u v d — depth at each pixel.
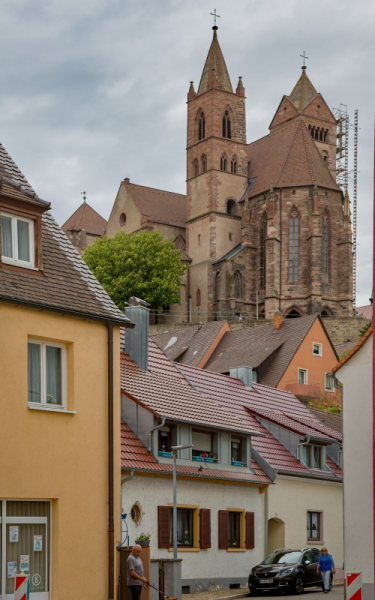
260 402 50.50
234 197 136.38
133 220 142.75
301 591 36.78
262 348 84.06
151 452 34.09
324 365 83.62
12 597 21.69
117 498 25.02
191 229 137.12
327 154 152.38
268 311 124.06
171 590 28.20
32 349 23.06
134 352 38.62
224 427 37.72
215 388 47.44
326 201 126.62
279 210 127.06
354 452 32.72
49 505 22.98
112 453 24.81
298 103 153.88
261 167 136.50
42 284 23.52
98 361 24.77
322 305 123.75
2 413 21.59
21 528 22.14
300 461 45.47
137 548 23.80
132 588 23.64
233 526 39.62
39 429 22.58
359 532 32.19
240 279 130.25
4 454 21.53
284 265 125.75
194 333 92.50
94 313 24.50
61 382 23.86
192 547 36.41
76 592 23.20
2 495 21.34
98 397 24.64
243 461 40.94
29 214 23.61
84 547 23.64
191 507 36.38
